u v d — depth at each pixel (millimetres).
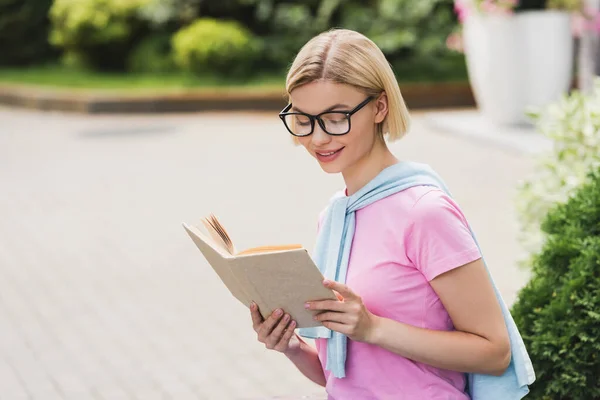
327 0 19625
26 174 12680
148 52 20531
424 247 2703
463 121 15062
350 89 2703
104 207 10688
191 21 20516
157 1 20547
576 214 4039
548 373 3723
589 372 3645
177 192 11336
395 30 19094
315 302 2662
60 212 10516
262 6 19938
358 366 2887
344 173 2930
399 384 2836
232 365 6133
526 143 12906
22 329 6883
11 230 9797
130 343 6555
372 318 2701
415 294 2758
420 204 2730
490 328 2703
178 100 17812
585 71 13969
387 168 2848
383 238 2779
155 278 7988
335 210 2900
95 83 19766
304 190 11195
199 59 19156
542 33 13812
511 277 7355
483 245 8375
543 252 3975
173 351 6398
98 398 5688
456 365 2717
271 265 2600
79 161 13492
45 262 8586
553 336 3670
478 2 13938
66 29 20750
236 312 7105
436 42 18875
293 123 2908
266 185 11547
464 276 2682
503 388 2820
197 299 7422
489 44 14070
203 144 14547
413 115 16641
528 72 13930
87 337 6691
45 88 19453
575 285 3678
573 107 5488
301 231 9398
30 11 22656
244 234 9336
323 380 3229
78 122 17109
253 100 17750
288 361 6184
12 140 15422
